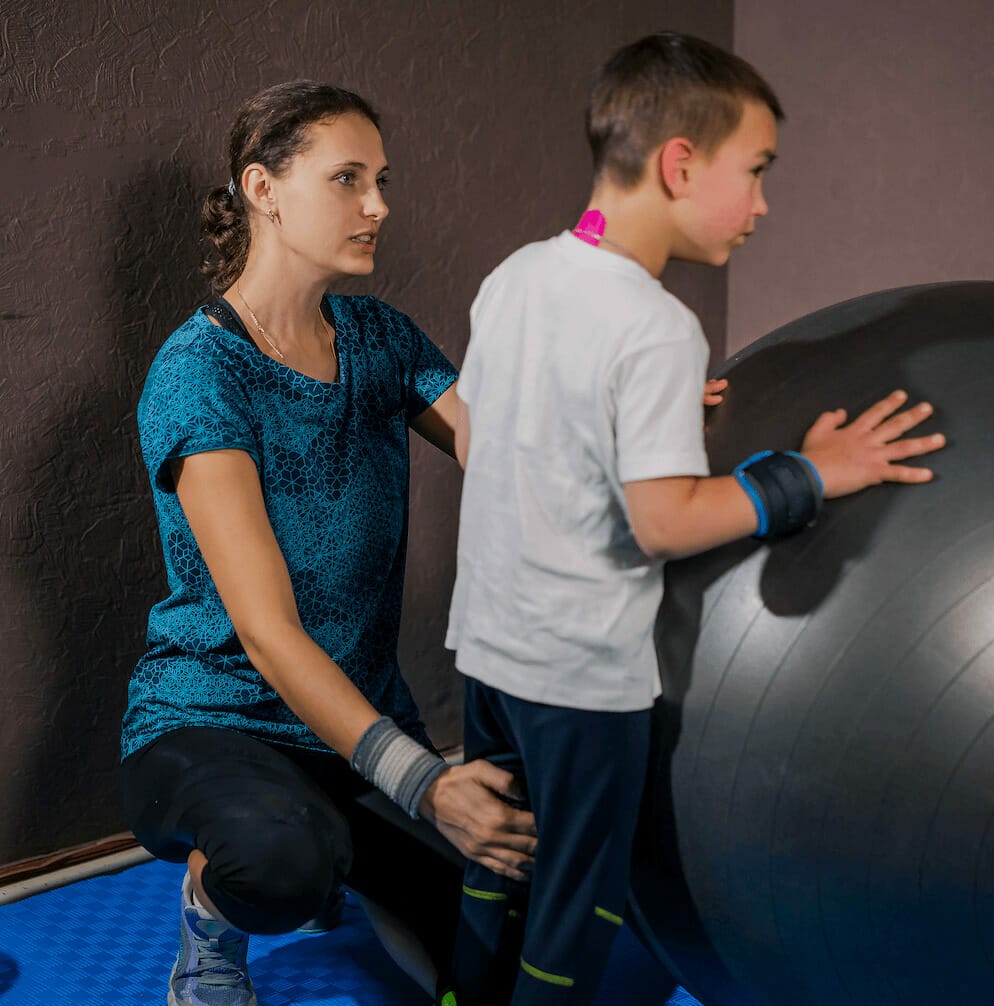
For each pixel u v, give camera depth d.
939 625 1.08
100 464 1.94
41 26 1.79
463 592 1.24
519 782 1.27
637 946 1.79
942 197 2.52
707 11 2.69
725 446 1.22
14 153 1.79
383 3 2.14
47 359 1.87
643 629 1.16
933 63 2.49
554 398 1.13
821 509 1.14
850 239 2.67
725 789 1.16
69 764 1.99
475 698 1.26
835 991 1.18
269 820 1.38
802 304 2.77
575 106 2.46
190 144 1.96
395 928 1.52
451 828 1.27
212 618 1.55
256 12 1.99
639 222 1.14
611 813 1.17
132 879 1.98
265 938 1.81
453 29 2.24
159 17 1.90
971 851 1.07
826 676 1.11
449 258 2.31
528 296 1.17
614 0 2.49
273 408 1.55
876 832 1.10
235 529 1.43
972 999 1.13
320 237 1.54
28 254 1.83
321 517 1.57
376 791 1.58
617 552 1.14
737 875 1.18
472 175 2.31
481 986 1.33
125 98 1.88
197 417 1.47
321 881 1.38
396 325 1.73
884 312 1.27
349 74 2.12
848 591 1.11
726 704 1.16
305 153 1.52
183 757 1.48
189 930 1.55
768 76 2.74
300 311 1.60
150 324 1.96
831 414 1.17
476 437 1.20
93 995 1.66
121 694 2.02
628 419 1.08
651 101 1.11
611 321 1.10
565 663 1.14
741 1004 1.29
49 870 1.97
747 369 1.29
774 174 2.77
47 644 1.93
